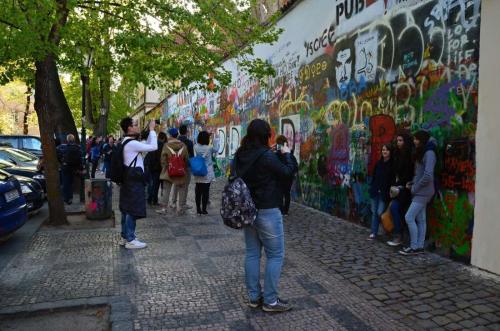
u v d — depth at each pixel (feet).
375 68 23.80
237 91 51.98
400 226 20.33
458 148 17.79
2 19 21.53
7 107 114.21
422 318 12.77
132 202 20.13
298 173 33.83
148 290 14.99
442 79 18.78
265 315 12.96
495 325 12.29
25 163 38.73
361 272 16.92
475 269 16.84
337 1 27.94
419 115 20.24
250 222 12.26
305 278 16.28
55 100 40.65
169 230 24.70
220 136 60.18
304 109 32.91
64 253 19.69
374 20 23.89
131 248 20.49
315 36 31.01
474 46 17.04
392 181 21.07
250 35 31.30
